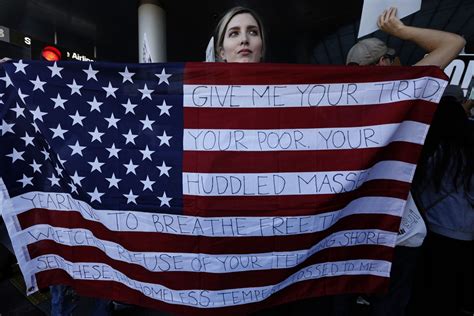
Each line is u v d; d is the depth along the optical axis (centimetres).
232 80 148
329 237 154
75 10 490
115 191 151
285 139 148
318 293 158
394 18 154
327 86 148
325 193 147
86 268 159
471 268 187
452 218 177
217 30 180
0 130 152
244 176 147
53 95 151
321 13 515
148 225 150
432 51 156
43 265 164
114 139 151
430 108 147
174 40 607
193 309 150
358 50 214
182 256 150
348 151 148
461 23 532
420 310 201
